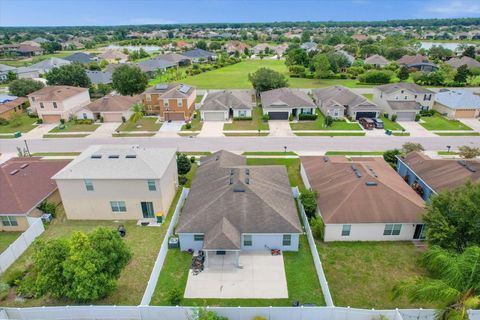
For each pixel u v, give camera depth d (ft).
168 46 596.70
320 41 620.49
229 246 76.38
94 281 63.62
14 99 221.87
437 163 107.76
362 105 187.93
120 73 225.56
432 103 202.59
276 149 150.00
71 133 175.01
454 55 410.72
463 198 72.38
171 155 109.50
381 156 137.08
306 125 182.60
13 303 70.28
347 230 87.40
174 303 69.10
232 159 118.32
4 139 167.63
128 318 65.36
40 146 157.69
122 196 97.96
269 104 191.31
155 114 205.67
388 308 68.03
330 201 92.53
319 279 75.10
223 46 571.69
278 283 74.69
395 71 331.16
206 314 58.90
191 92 206.18
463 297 52.80
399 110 186.80
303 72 333.83
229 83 299.58
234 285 74.18
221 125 184.34
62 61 372.99
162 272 77.97
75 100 207.10
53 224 98.99
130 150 104.99
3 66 332.39
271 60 470.80
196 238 83.71
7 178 103.71
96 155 101.65
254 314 63.26
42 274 65.10
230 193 89.25
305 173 114.01
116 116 191.83
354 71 324.60
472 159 116.47
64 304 70.03
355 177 97.60
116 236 70.18
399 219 85.81
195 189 100.32
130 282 75.51
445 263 55.36
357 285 73.87
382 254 83.66
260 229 82.07
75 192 97.55
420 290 53.72
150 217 101.50
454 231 70.95
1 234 95.40
